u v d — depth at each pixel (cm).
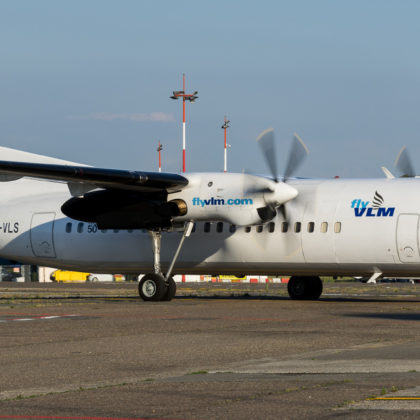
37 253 9988
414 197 7981
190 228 8525
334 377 3328
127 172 7981
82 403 2817
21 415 2625
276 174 8150
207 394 2964
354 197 8250
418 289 14488
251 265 8844
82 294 12094
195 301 8888
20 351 4316
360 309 7375
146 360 3944
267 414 2605
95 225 9562
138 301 8925
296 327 5594
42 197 10081
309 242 8362
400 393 2936
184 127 13975
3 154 9694
